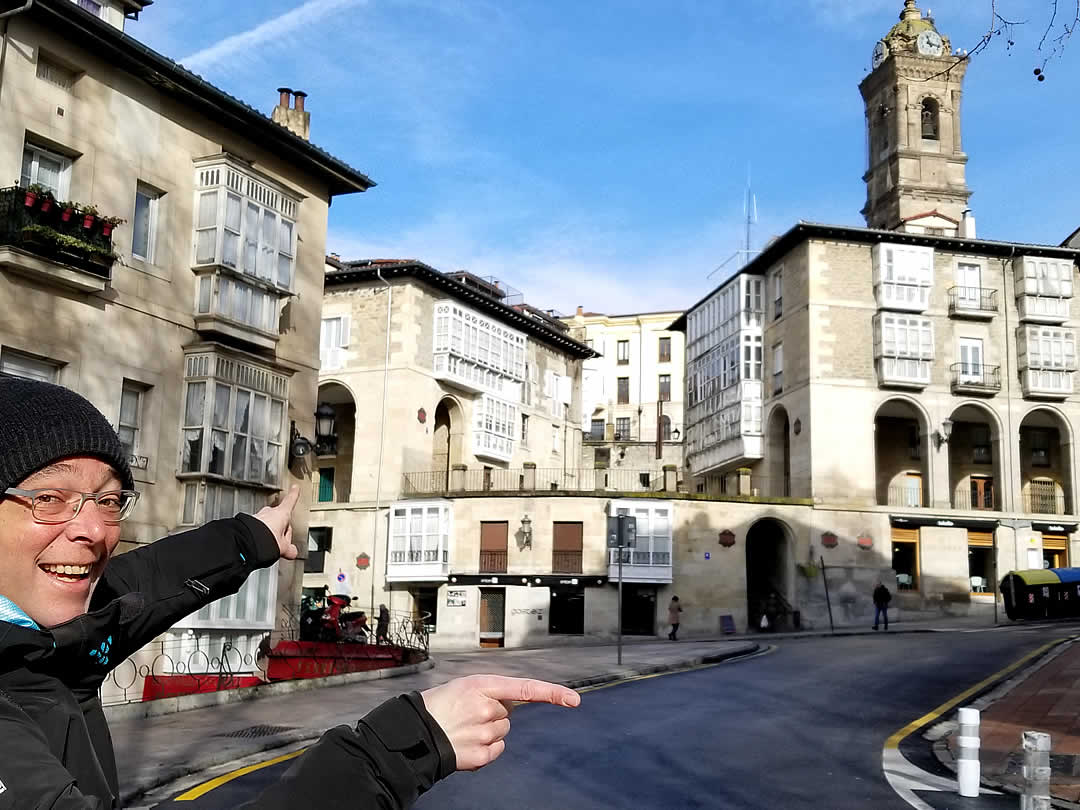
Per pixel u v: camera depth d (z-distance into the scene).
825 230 48.03
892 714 17.44
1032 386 48.44
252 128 23.86
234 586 2.28
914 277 48.38
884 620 44.09
